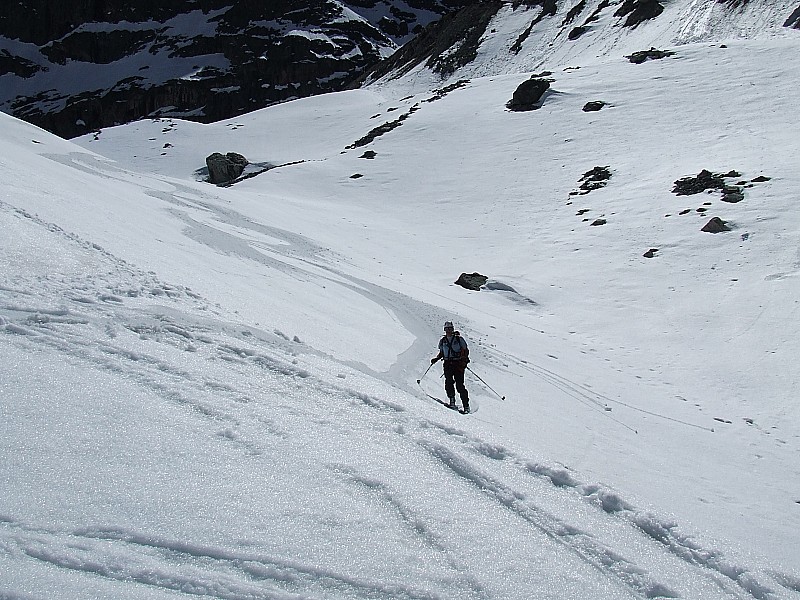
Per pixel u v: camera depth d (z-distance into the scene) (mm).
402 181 49062
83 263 9586
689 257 25797
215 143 91438
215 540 3807
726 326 20047
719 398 15773
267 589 3488
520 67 103125
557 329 21812
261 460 4906
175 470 4492
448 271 29453
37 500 3857
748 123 41156
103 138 98438
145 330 7488
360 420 6285
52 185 15492
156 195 28078
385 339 13852
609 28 93438
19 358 5785
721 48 60219
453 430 6422
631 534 5023
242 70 179375
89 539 3615
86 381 5648
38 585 3166
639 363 18406
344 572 3740
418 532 4344
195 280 11477
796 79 47188
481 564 4102
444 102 70500
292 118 100938
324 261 23922
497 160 48781
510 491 5254
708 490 9438
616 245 28906
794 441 13312
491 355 15742
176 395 5828
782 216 26953
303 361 8195
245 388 6457
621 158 41844
